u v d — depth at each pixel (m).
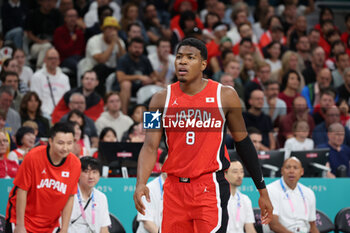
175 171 8.20
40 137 16.70
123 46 25.20
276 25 28.98
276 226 14.44
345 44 30.16
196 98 8.22
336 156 17.72
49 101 20.89
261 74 23.64
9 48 21.55
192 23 27.02
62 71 23.58
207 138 8.16
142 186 8.06
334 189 16.06
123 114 19.20
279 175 15.98
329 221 15.06
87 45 23.70
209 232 8.01
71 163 11.80
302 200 14.78
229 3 33.16
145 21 28.30
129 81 22.12
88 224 13.20
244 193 15.34
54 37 24.53
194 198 8.09
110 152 15.02
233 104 8.24
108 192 14.78
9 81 18.69
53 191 11.69
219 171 8.23
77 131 15.63
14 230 11.46
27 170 11.53
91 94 19.67
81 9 27.95
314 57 25.94
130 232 14.83
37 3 27.80
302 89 22.81
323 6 34.50
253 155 8.50
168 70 23.59
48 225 11.98
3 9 26.17
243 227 14.33
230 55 23.97
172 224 8.25
